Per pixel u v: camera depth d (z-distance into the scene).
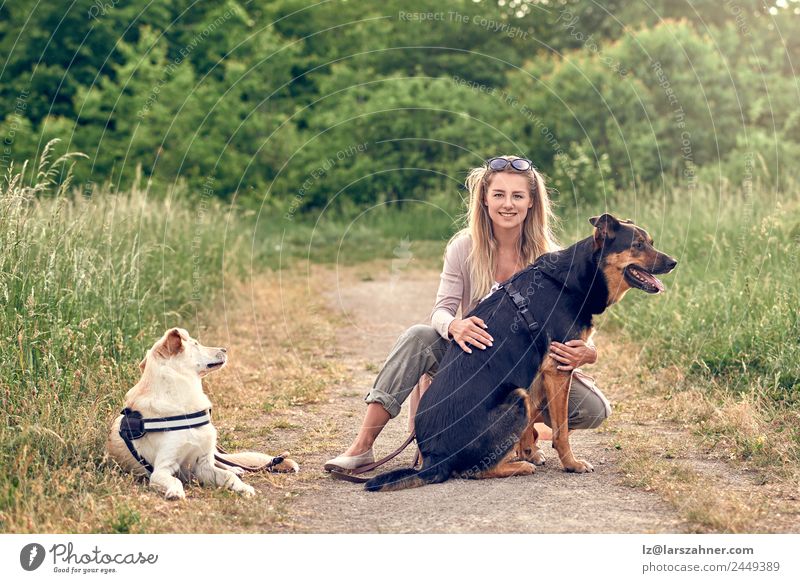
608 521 3.75
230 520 3.81
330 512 3.96
